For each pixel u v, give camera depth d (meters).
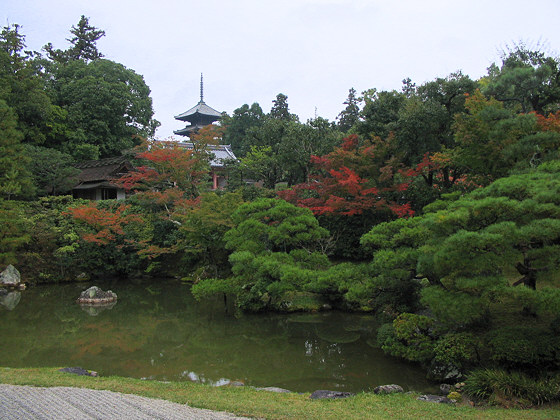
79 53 52.47
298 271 14.59
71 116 37.56
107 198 34.81
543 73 17.91
